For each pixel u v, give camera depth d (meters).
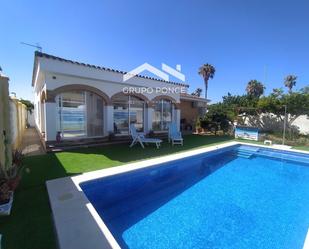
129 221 4.43
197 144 12.36
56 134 9.70
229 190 6.36
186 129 21.02
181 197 5.80
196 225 4.29
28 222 3.43
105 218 4.57
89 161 7.48
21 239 2.97
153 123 15.05
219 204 5.33
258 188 6.55
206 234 3.96
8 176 4.27
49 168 6.50
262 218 4.62
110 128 11.95
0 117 4.55
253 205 5.30
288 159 10.62
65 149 9.56
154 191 6.25
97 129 11.81
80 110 11.03
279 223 4.39
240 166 9.27
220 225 4.30
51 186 4.98
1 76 4.67
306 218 4.65
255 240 3.79
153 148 10.61
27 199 4.31
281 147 11.94
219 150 10.93
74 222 3.38
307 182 7.18
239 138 15.87
